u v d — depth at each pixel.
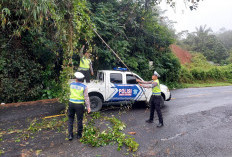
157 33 14.51
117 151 3.50
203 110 7.12
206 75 21.52
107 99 6.11
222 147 3.88
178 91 12.92
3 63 6.91
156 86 5.02
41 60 8.49
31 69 7.75
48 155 3.26
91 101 5.84
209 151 3.67
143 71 12.59
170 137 4.29
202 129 4.96
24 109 6.27
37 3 3.72
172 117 5.98
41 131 4.33
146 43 14.14
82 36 5.72
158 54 14.95
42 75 8.18
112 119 5.22
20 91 7.36
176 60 15.24
